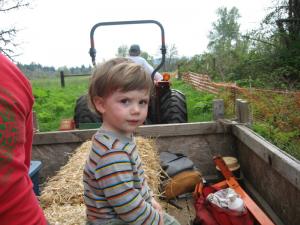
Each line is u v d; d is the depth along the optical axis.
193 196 3.17
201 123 3.67
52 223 2.20
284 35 11.73
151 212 1.37
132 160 1.37
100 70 1.38
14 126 0.86
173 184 3.20
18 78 0.94
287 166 2.30
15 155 0.86
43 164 3.61
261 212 2.69
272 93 5.72
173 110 4.51
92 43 3.91
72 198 2.54
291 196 2.41
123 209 1.30
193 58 20.59
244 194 2.94
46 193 2.60
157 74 4.74
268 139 4.38
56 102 10.48
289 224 2.48
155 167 3.08
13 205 0.85
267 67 11.41
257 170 3.11
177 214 3.07
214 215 2.71
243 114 3.63
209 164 3.74
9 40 13.28
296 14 12.12
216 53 17.05
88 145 3.36
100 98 1.39
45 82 20.72
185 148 3.72
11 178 0.84
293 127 4.55
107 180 1.31
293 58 10.81
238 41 16.47
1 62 0.91
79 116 4.31
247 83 10.98
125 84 1.31
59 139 3.58
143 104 1.39
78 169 2.87
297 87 8.97
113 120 1.37
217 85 9.48
